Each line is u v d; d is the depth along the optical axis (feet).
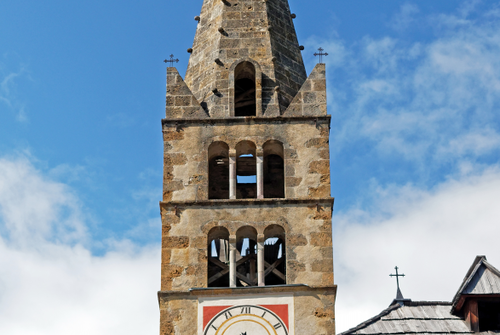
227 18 173.88
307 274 151.64
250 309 148.87
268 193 168.25
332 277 151.43
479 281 143.54
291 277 151.43
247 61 168.86
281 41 173.99
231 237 153.58
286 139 161.27
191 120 162.20
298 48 176.76
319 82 165.78
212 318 148.36
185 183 158.10
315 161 159.84
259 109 163.73
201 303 149.28
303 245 153.58
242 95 171.83
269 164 169.17
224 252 167.63
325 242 153.79
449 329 141.79
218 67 168.25
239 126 161.99
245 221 154.92
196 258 152.56
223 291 149.79
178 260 152.56
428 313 144.25
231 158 159.63
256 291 150.00
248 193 168.35
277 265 157.07
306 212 155.74
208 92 166.81
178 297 149.79
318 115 162.81
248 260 161.07
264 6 175.42
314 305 149.38
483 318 143.54
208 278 157.79
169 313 148.77
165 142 160.97
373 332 140.26
